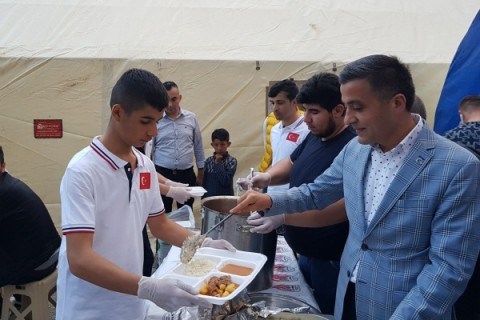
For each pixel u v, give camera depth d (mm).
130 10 4660
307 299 1578
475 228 1027
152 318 1428
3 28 4324
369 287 1189
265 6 4945
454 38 4789
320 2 5035
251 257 1482
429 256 1091
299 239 1735
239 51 4496
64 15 4504
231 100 4516
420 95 4570
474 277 1354
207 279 1337
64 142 4309
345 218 1578
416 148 1120
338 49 4605
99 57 4246
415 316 1033
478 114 2381
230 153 4598
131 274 1144
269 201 1495
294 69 4508
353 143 1388
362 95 1093
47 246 2529
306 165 1800
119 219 1250
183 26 4633
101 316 1270
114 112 1175
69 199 1144
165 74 4375
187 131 4238
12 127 4215
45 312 2504
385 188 1190
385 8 5051
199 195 2500
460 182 1039
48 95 4219
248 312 1317
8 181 2416
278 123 3330
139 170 1323
